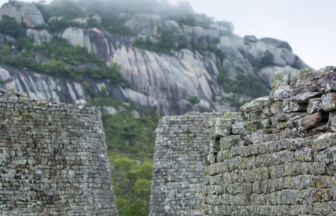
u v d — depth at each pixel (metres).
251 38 170.25
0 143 28.39
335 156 11.63
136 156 92.56
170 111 129.12
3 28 133.12
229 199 15.94
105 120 106.31
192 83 137.62
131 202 56.75
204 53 153.00
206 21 175.75
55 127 29.53
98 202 29.50
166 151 32.59
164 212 31.61
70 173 29.22
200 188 31.80
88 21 148.12
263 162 14.34
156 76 134.00
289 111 14.19
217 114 33.00
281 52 158.12
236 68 152.75
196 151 32.34
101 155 30.48
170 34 151.12
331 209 11.58
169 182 32.06
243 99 140.88
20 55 122.19
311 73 13.82
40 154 28.89
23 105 29.22
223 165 16.45
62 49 133.75
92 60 133.75
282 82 14.78
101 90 124.12
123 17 164.12
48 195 28.53
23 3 139.88
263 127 15.34
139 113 121.69
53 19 146.38
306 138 12.82
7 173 28.16
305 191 12.48
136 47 143.00
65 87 117.44
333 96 12.55
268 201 13.95
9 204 27.84
